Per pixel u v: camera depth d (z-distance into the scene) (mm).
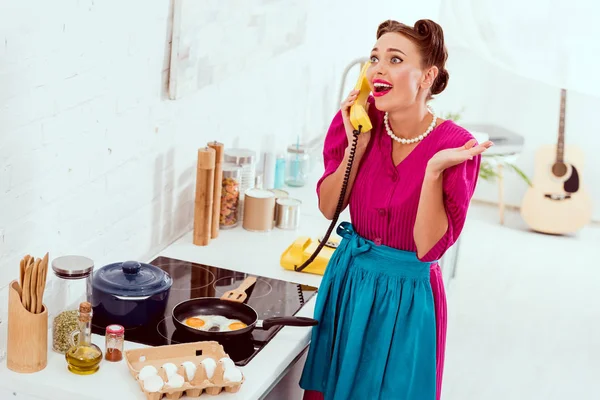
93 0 2070
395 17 4988
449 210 2002
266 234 2918
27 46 1854
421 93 2045
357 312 2139
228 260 2650
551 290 4738
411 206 2051
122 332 1973
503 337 4102
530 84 5816
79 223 2209
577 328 4293
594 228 5887
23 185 1942
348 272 2193
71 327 1986
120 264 2219
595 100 5734
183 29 2492
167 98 2559
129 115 2354
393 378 2121
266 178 3383
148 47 2381
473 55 5895
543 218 5652
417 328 2107
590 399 3602
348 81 4414
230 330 2160
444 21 4387
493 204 6109
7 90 1817
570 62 4055
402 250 2115
